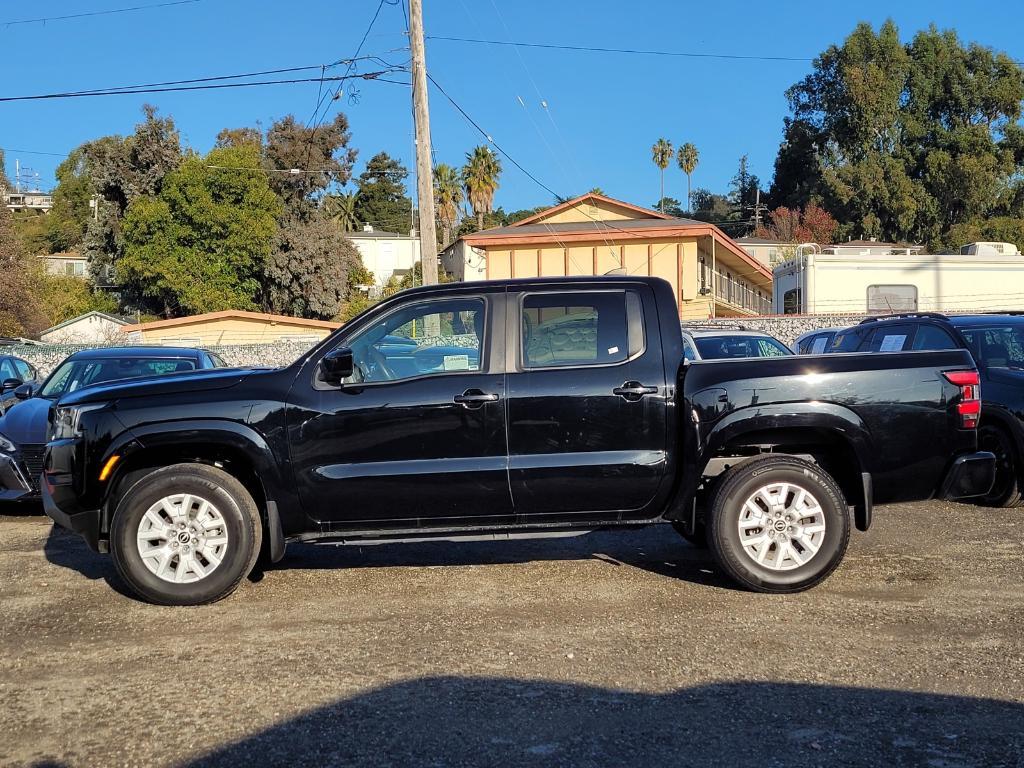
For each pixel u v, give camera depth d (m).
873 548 6.60
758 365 5.58
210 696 4.07
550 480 5.48
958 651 4.51
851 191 59.84
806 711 3.83
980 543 6.73
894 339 9.62
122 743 3.61
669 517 5.63
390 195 92.69
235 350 27.28
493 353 5.59
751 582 5.45
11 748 3.59
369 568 6.28
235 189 47.97
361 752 3.50
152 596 5.39
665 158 88.88
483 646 4.68
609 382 5.53
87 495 5.47
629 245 30.45
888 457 5.54
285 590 5.77
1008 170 59.88
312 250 50.44
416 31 17.25
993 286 28.03
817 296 28.16
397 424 5.47
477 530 5.59
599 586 5.76
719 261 34.00
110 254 52.88
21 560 6.67
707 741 3.56
